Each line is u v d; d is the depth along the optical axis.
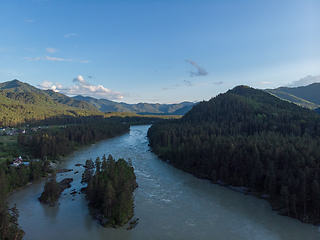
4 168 94.88
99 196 71.50
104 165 98.38
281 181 75.12
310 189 67.25
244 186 88.69
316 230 58.81
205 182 97.69
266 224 62.19
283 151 91.00
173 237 55.66
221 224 62.09
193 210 70.62
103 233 57.50
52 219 64.50
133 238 55.25
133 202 76.00
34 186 91.06
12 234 52.41
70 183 94.44
